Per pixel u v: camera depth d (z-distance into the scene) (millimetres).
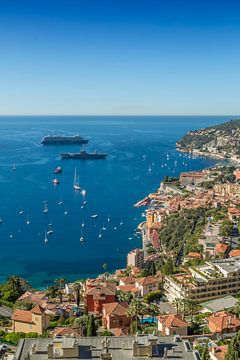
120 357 76438
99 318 199875
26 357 75312
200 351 137250
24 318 179125
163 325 169750
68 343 77750
